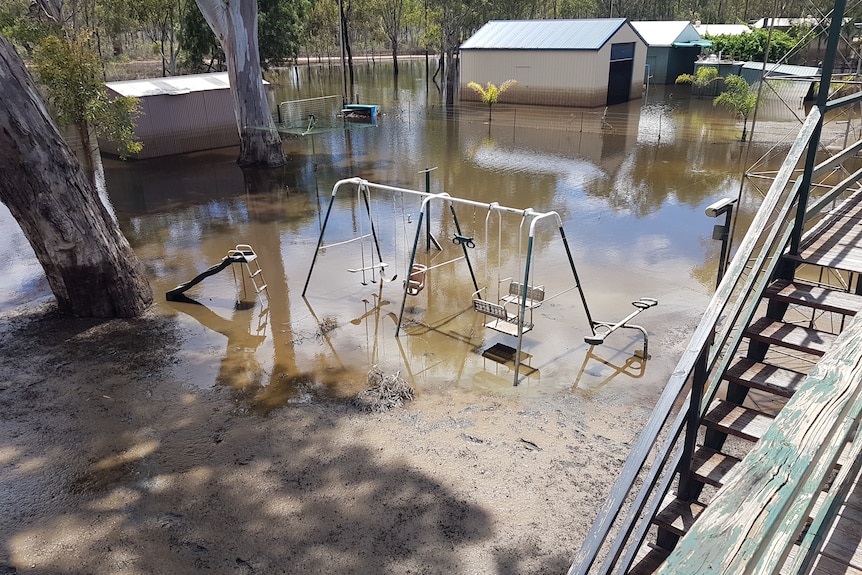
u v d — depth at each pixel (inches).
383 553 173.9
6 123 276.8
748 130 814.5
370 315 330.6
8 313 331.9
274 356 288.5
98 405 249.9
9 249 432.8
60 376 271.3
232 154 749.9
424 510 189.5
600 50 1015.0
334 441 224.5
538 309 328.5
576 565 83.7
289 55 1250.6
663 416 88.4
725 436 122.8
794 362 235.8
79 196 306.2
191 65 1200.2
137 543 179.8
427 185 413.1
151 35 1558.8
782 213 121.3
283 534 181.8
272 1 1160.8
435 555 172.7
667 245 417.7
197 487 202.4
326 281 375.9
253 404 249.8
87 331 312.5
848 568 71.5
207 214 514.0
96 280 319.3
